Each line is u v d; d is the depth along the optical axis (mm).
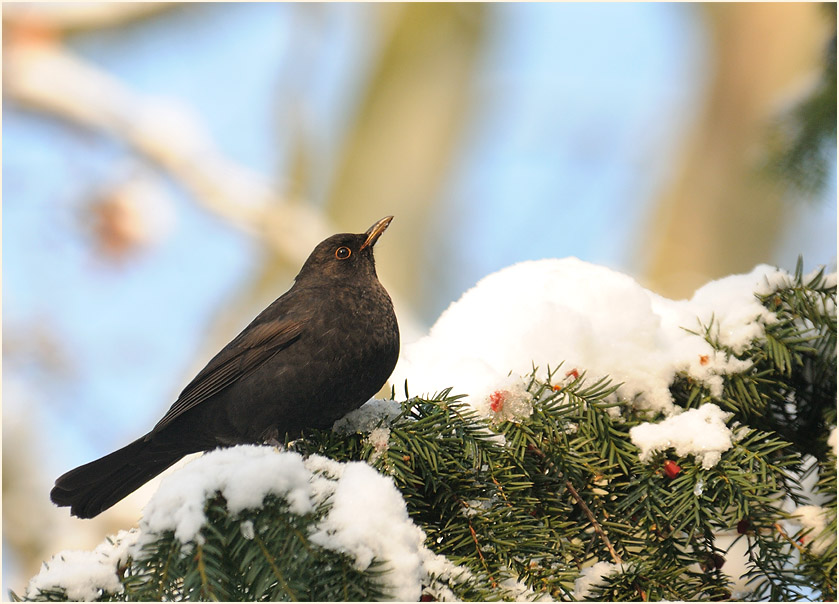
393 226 21359
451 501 6227
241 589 5176
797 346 6984
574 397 6652
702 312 7410
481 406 6691
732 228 20984
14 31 18266
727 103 21547
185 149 18438
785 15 21281
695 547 6285
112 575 5406
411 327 16281
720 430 6258
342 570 4973
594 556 6348
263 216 18688
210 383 8625
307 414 8383
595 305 7402
